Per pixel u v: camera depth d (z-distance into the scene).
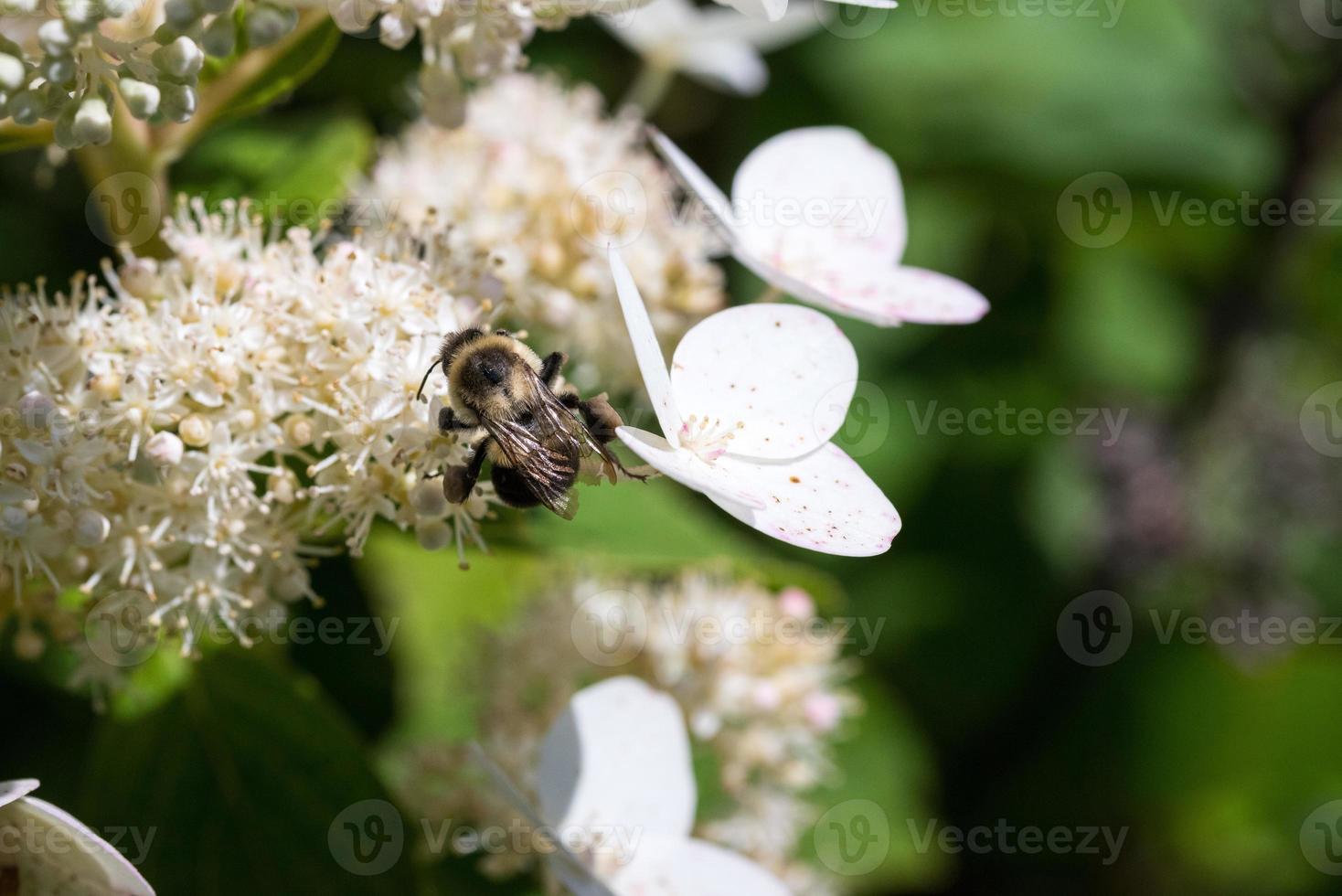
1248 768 0.49
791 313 0.33
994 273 0.50
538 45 0.44
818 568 0.45
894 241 0.35
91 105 0.33
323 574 0.40
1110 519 0.49
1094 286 0.51
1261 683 0.49
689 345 0.33
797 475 0.33
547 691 0.38
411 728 0.40
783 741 0.38
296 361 0.34
